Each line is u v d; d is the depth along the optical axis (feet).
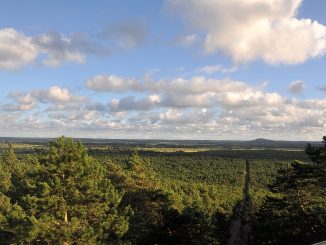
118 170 143.02
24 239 79.46
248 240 174.50
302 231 122.21
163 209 137.80
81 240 82.69
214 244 154.10
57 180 85.20
